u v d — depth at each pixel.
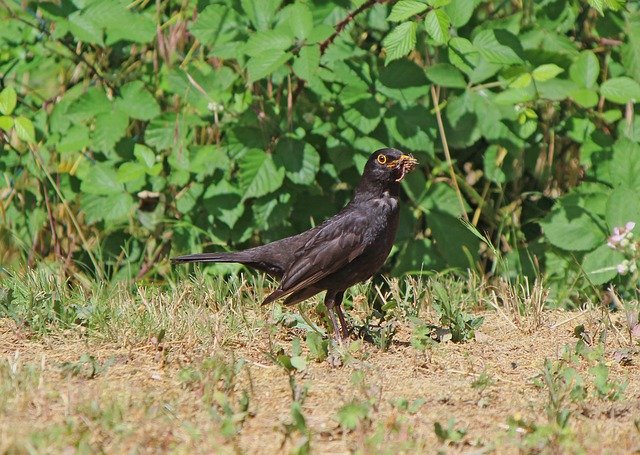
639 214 11.41
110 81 12.61
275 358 8.91
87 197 12.10
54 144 12.27
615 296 11.13
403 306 10.81
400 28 10.48
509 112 11.86
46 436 6.72
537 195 12.96
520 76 11.10
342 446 6.98
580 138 12.29
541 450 6.84
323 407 7.85
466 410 7.89
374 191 10.31
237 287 11.18
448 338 9.92
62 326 9.95
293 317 10.28
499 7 12.48
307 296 10.16
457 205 12.23
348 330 10.20
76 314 10.07
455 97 11.95
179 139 11.79
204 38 11.48
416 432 7.32
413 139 11.64
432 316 10.83
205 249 12.51
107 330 9.64
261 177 11.60
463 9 11.38
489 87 11.94
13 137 12.80
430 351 9.46
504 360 9.35
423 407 7.94
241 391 8.20
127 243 12.59
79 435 6.81
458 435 7.05
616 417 7.75
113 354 9.20
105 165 12.17
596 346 9.64
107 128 11.80
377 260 10.31
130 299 10.77
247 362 9.02
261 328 10.02
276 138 11.91
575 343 9.91
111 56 12.91
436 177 12.49
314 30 10.80
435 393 8.30
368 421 7.34
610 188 11.92
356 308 11.24
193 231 12.43
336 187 12.47
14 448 6.45
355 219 10.16
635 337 9.91
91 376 8.45
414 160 10.23
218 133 12.24
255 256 10.55
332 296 10.19
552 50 11.84
